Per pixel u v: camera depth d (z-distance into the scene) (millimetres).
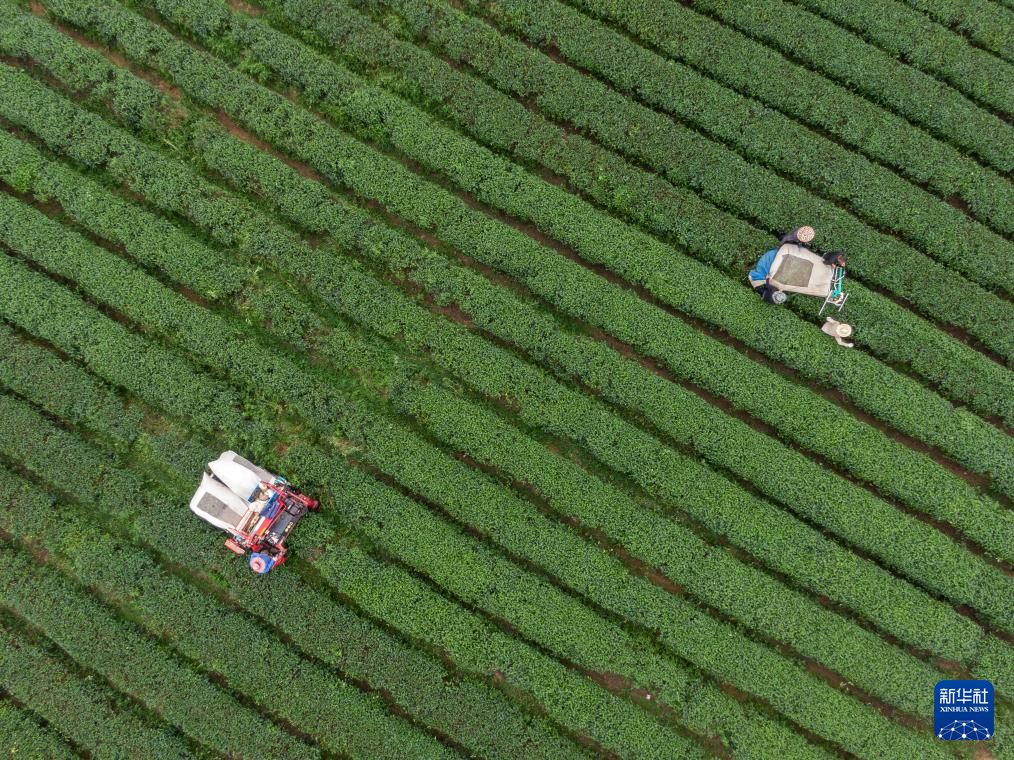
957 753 15719
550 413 17062
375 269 18141
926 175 18391
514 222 18469
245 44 18984
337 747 15883
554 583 16750
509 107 18609
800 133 18531
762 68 18891
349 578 16344
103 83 18469
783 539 16438
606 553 16656
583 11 19625
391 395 17250
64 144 18250
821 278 16969
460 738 15789
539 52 19047
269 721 16094
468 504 16625
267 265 18047
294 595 16297
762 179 18203
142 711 16266
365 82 18844
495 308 17547
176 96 19000
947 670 16203
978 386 17156
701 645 16000
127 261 18062
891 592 16203
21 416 17219
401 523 16578
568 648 16094
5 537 17156
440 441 17422
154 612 16359
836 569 16312
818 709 15711
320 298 17875
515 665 16016
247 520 15492
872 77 18922
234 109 18469
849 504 16562
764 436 17000
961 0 19281
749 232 17875
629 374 17219
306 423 17281
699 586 16281
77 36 19359
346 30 19031
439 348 17406
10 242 17891
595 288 17594
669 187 18172
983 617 16484
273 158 18156
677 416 17000
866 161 18391
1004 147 18438
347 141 18312
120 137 18266
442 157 18297
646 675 15930
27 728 16031
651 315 17500
